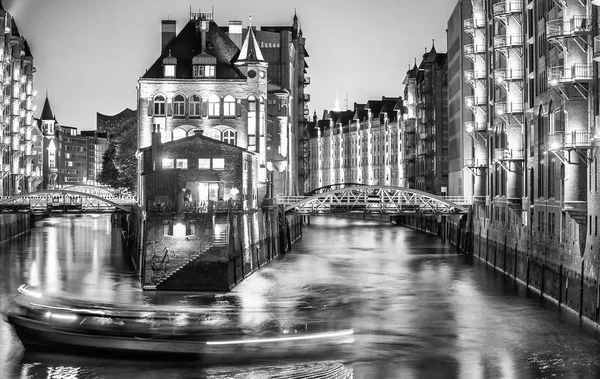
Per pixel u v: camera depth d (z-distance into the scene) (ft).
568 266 198.80
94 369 154.81
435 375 148.77
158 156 240.73
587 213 184.85
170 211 223.92
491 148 299.17
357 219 626.23
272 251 308.19
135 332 161.79
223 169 240.94
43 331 162.50
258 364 156.87
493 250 286.87
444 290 231.09
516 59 257.55
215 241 223.51
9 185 422.82
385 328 182.50
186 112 306.76
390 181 632.79
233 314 185.37
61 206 323.37
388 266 286.05
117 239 390.63
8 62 403.75
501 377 147.54
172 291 222.28
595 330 177.37
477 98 312.91
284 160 386.73
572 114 190.08
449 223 391.65
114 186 475.31
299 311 197.47
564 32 188.03
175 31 339.36
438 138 447.01
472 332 178.50
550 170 217.56
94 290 223.92
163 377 150.20
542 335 174.60
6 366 155.94
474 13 311.47
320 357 160.66
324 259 308.81
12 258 303.27
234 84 307.17
